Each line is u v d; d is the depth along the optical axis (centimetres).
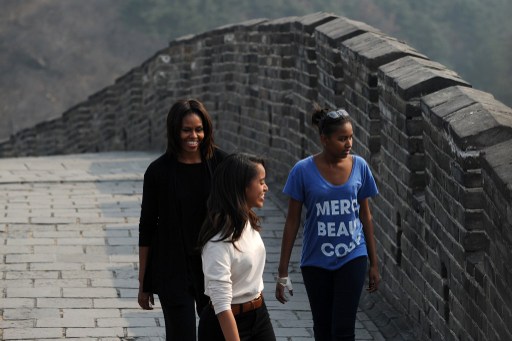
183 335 932
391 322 1216
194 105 925
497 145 890
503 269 840
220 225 794
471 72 7819
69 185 1838
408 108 1166
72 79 11019
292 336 1161
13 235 1491
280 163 1859
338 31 1525
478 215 978
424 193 1171
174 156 933
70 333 1137
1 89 10981
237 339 786
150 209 938
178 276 931
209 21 9944
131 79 3038
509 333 828
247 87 2062
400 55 1309
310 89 1669
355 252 998
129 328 1155
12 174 1959
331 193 987
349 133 979
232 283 804
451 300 1043
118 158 2356
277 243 1503
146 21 10694
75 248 1435
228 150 2212
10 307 1208
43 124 3681
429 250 1117
